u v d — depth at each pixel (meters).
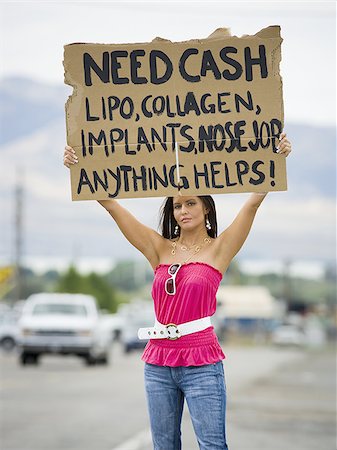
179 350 6.71
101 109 7.14
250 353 67.31
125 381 29.09
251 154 7.06
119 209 7.12
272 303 120.38
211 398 6.68
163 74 7.13
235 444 14.84
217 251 6.91
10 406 20.81
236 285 156.88
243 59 7.09
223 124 7.09
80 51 7.15
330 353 70.44
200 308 6.74
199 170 7.07
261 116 7.07
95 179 7.12
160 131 7.11
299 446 14.66
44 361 42.47
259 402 22.64
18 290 76.31
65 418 18.44
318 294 175.00
